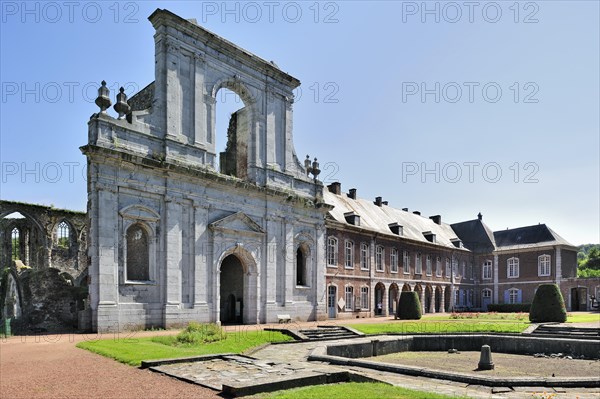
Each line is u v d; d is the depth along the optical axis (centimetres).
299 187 2978
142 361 1134
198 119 2422
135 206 2106
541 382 1124
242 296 2775
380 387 942
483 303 5503
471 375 1179
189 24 2386
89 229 1988
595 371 1565
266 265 2672
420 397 855
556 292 2867
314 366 1173
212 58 2534
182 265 2262
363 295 3753
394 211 4956
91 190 1995
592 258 7131
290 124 2970
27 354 1305
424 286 4603
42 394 859
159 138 2253
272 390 913
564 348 1966
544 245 5097
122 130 2125
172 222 2233
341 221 3612
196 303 2278
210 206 2416
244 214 2547
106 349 1349
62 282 2081
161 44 2327
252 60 2723
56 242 3438
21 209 3284
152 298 2141
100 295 1941
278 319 2684
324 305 3056
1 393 866
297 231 2933
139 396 848
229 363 1191
